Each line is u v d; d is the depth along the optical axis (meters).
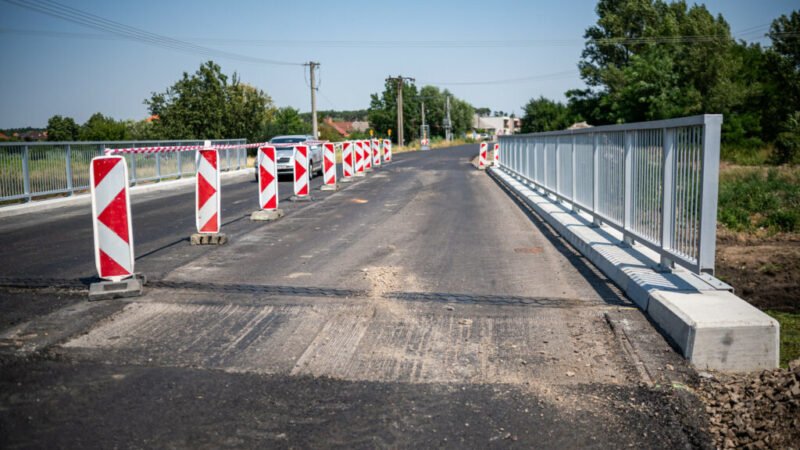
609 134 8.06
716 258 10.16
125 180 6.11
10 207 13.91
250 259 7.95
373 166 29.88
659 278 5.75
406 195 16.08
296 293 6.16
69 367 4.18
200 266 7.50
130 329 5.02
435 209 13.13
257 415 3.47
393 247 8.73
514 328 5.04
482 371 4.14
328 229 10.50
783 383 3.54
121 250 6.14
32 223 12.12
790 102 34.44
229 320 5.27
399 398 3.71
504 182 19.09
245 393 3.77
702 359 4.21
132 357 4.38
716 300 4.87
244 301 5.86
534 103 78.12
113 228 6.10
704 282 5.53
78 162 17.11
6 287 6.43
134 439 3.18
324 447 3.11
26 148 15.02
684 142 5.39
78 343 4.67
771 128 34.22
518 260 7.75
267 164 11.84
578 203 10.07
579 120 60.91
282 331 4.98
